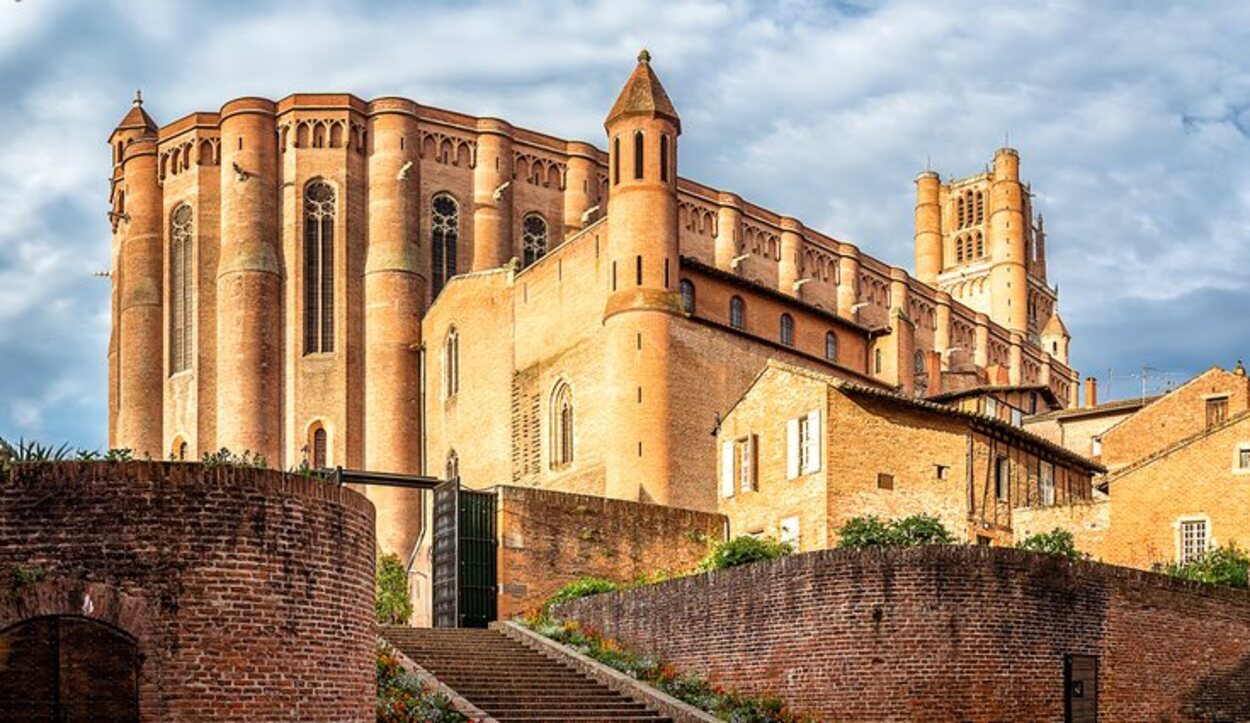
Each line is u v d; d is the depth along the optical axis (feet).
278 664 79.87
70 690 79.66
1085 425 244.63
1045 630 120.78
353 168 312.29
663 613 136.56
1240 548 167.43
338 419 304.30
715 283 255.50
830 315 276.41
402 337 307.17
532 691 123.03
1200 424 215.51
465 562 178.09
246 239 307.99
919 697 116.37
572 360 255.70
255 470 80.64
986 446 186.80
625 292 242.37
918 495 179.83
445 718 108.58
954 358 382.83
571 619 147.64
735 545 153.48
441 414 296.30
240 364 303.68
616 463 237.66
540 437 262.67
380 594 224.53
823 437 177.17
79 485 77.41
